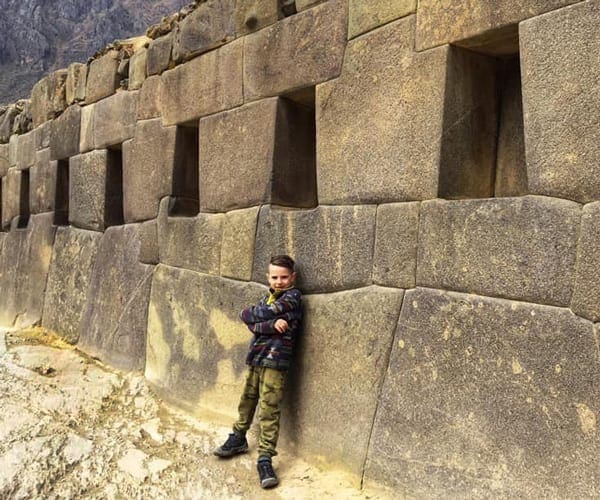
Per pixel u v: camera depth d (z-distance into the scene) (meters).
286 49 3.61
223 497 3.10
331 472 3.17
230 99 4.02
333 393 3.21
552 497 2.33
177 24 4.58
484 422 2.56
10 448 3.49
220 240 4.07
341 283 3.22
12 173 7.66
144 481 3.25
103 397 4.45
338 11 3.31
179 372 4.32
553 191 2.39
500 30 2.61
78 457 3.46
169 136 4.63
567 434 2.31
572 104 2.34
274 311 3.31
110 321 5.23
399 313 2.93
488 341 2.57
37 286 6.69
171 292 4.49
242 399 3.45
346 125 3.22
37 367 4.98
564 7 2.37
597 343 2.25
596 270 2.25
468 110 2.85
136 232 5.04
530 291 2.44
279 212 3.62
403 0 2.96
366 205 3.12
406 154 2.92
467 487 2.59
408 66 2.92
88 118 5.86
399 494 2.83
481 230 2.61
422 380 2.80
